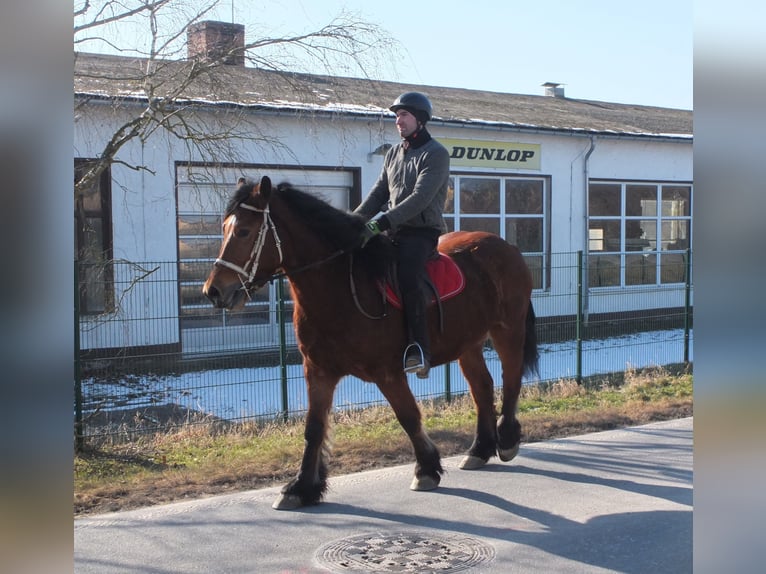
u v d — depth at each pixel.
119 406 9.14
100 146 10.98
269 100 9.95
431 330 5.61
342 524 5.03
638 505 5.38
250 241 4.93
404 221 5.26
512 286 6.48
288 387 10.59
